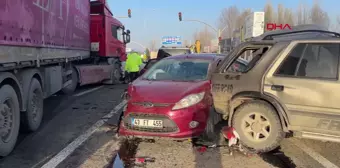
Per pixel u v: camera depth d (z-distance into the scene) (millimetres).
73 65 12555
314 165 4953
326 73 5078
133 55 17031
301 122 5164
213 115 6180
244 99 5707
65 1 9055
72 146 5828
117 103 10109
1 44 4934
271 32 6352
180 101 5680
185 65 7180
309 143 5965
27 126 6492
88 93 12516
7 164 4973
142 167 4879
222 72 6004
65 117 8102
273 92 5332
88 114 8445
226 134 5754
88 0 12805
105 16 15477
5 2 5066
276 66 5398
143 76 7086
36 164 4984
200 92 5953
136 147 5785
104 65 15562
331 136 5039
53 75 8500
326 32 6117
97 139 6254
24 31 5902
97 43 15297
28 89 6438
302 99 5133
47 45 7391
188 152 5520
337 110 4926
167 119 5586
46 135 6527
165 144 5918
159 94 5844
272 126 5359
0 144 5164
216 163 5039
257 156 5344
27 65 6148
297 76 5234
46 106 9539
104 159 5203
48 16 7438
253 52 6031
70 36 9750
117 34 17094
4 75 5301
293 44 5371
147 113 5652
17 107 5754
